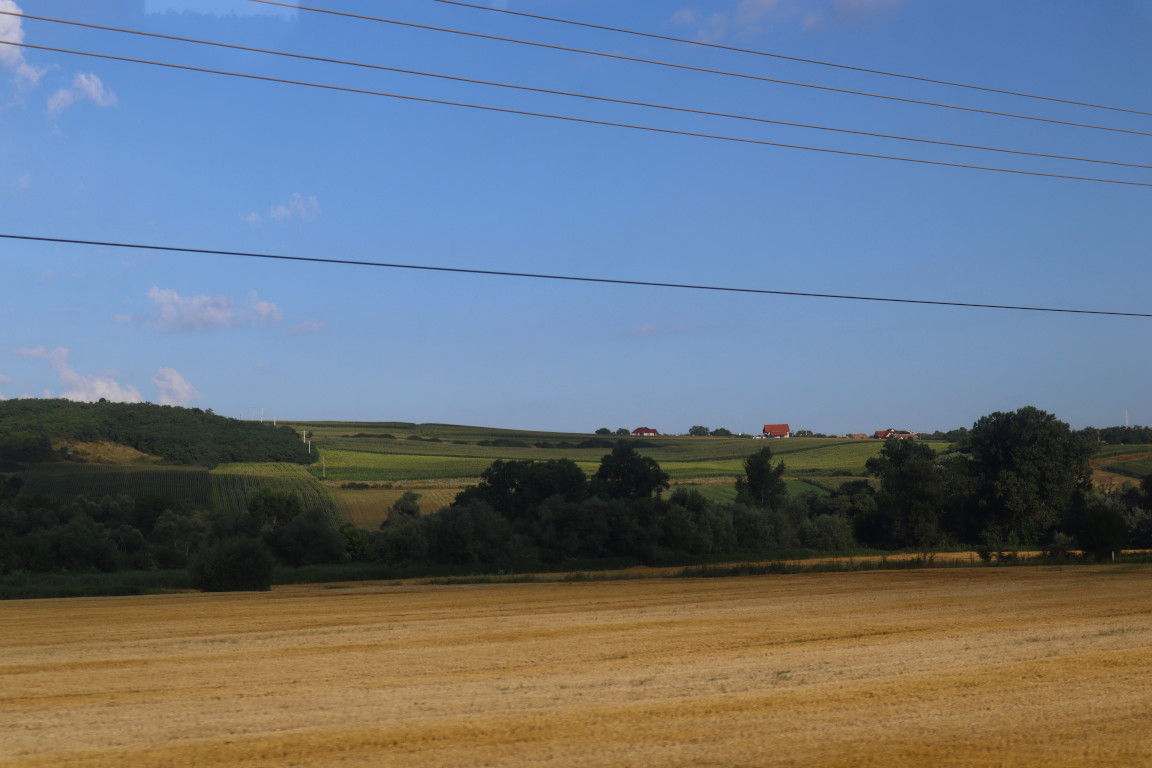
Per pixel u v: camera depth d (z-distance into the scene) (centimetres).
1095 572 3725
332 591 3709
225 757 920
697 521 7475
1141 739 962
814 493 10638
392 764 889
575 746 947
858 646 1611
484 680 1323
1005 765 880
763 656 1514
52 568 6159
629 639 1762
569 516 7138
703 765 880
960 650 1541
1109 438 15325
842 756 908
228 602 2959
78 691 1284
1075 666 1370
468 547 6644
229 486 11156
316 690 1262
